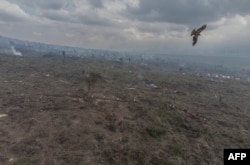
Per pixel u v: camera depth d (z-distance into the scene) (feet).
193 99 403.75
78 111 231.09
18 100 260.62
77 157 156.56
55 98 275.39
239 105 414.00
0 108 232.53
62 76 495.00
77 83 419.74
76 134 184.96
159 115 250.16
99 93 320.50
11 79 405.59
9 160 146.92
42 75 484.74
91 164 152.05
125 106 263.90
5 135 175.94
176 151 185.06
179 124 242.99
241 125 282.15
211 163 177.78
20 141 168.66
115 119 223.51
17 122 200.54
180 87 533.96
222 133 237.25
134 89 408.26
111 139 186.09
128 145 180.65
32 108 235.20
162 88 489.26
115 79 529.86
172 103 328.90
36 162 147.64
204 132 231.09
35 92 313.32
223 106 383.45
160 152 179.32
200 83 623.77
